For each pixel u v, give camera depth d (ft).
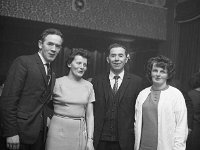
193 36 21.57
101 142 7.90
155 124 7.00
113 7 24.84
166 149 6.75
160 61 7.21
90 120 7.68
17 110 6.63
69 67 7.57
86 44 28.32
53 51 6.97
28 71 6.72
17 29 25.32
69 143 7.06
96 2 24.32
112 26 24.84
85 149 7.34
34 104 6.74
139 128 7.20
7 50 25.31
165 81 7.34
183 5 22.17
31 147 6.87
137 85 8.18
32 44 25.91
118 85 8.21
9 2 21.63
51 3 22.93
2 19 22.54
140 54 28.96
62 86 7.32
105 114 7.96
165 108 6.92
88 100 7.69
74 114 7.20
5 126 6.32
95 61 28.60
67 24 23.43
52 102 7.57
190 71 21.49
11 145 6.35
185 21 21.99
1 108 6.45
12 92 6.45
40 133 6.97
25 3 22.13
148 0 25.79
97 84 8.29
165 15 26.17
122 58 8.11
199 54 20.76
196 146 9.25
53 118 7.26
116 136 7.84
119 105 7.92
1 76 23.93
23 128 6.51
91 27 24.21
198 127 9.27
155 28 25.89
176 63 23.12
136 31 25.45
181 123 6.84
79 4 23.65
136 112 7.45
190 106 8.87
